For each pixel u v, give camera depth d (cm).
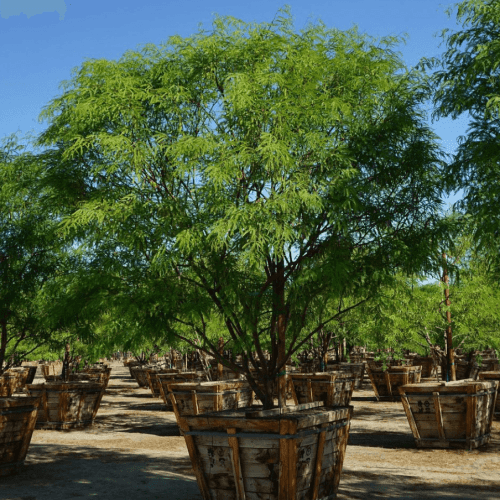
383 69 873
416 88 877
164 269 773
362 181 825
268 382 886
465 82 849
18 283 1316
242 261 812
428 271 838
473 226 859
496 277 979
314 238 830
